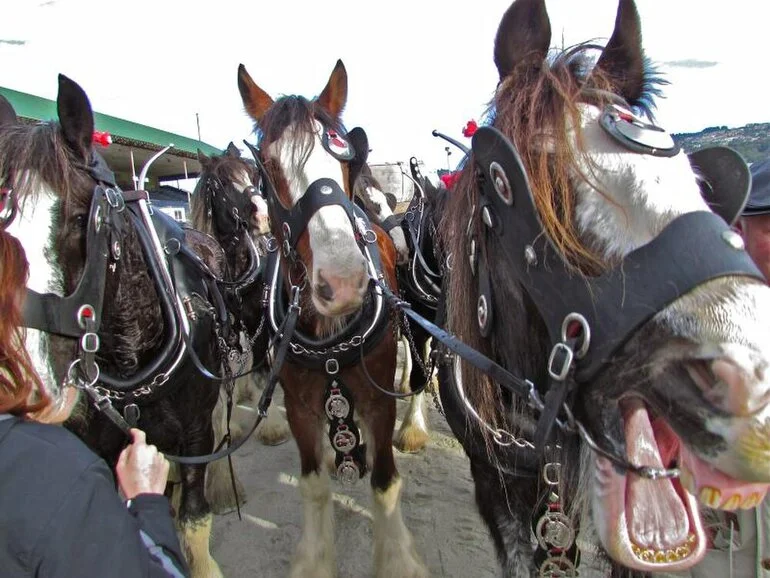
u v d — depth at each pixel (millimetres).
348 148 1891
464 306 1413
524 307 1140
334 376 2102
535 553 1585
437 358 1906
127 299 1743
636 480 940
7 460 860
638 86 1184
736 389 711
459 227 1414
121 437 1891
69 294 1520
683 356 771
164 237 2102
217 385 2227
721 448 747
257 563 2590
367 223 2299
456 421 1654
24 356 926
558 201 951
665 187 871
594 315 878
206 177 3918
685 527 943
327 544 2396
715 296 751
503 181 1027
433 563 2521
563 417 1070
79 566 844
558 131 953
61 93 1548
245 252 3623
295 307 1929
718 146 1063
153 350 1877
